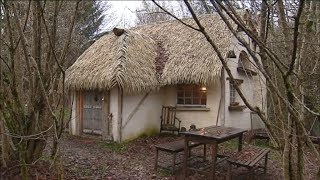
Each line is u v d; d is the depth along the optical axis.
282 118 2.19
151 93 10.89
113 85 9.14
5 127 4.63
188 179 6.32
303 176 2.22
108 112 9.97
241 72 11.42
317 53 2.55
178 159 7.88
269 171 7.00
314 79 2.90
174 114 11.24
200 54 10.52
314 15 2.49
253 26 2.02
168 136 10.91
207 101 10.92
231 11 1.91
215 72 9.75
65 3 4.45
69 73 10.48
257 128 12.39
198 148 8.92
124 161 7.62
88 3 4.57
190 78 10.11
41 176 5.25
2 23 4.33
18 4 4.08
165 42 11.90
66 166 6.60
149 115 10.85
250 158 6.03
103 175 6.37
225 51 10.09
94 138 10.25
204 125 10.91
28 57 3.60
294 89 2.14
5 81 4.43
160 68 10.86
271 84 1.93
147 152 8.66
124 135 9.84
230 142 9.59
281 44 2.32
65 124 3.74
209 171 6.63
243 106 11.55
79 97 10.71
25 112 4.37
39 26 3.89
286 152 2.14
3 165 5.18
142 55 10.64
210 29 11.24
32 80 4.16
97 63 10.18
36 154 4.93
